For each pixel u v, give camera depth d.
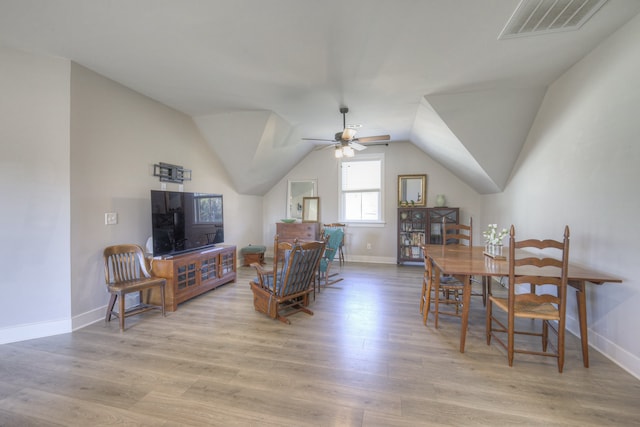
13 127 2.44
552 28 2.12
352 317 3.06
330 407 1.67
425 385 1.88
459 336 2.61
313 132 5.21
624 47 2.06
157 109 3.68
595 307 2.36
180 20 2.06
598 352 2.30
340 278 4.73
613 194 2.16
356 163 6.27
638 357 1.95
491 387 1.86
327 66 2.74
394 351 2.33
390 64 2.69
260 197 6.62
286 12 1.97
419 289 4.11
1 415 1.60
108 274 2.86
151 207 3.28
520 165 3.72
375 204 6.17
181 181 4.11
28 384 1.87
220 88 3.27
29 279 2.51
